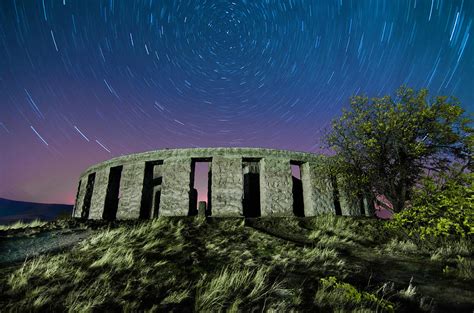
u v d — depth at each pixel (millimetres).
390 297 4570
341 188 13102
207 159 15234
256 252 7055
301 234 10102
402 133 10094
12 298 4051
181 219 10453
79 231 8586
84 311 3709
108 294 4242
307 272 5777
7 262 5680
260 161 15242
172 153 15078
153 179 17859
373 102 10883
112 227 9234
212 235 8547
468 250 7152
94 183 17219
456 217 6059
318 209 14242
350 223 11609
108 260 5488
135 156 15812
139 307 3988
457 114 9281
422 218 6754
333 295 4430
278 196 13992
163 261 5789
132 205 14570
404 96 10430
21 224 10375
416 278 5645
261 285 4711
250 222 11312
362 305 4090
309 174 14938
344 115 11242
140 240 7270
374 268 6363
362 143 10820
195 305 4008
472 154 9242
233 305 3949
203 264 5883
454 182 6695
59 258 5734
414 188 9023
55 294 4207
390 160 10625
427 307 4227
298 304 4223
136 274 5055
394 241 8867
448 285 5188
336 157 11828
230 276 5152
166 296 4348
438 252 7234
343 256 7410
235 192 13875
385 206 10797
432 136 9773
